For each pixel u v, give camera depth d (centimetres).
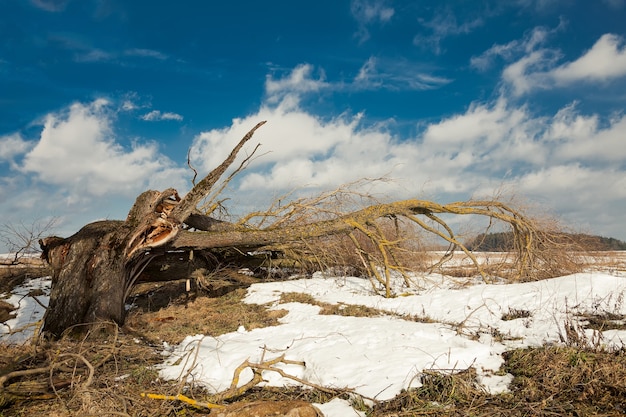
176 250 1338
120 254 1101
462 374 609
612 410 493
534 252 1419
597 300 952
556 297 1000
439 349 708
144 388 663
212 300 1384
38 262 1773
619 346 665
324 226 1355
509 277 1452
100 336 968
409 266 1695
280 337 890
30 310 1400
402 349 723
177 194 1231
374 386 602
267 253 1644
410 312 1051
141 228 1108
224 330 1010
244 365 637
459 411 521
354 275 1692
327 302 1231
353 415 530
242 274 1609
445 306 1063
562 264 1448
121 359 798
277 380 679
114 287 1079
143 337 978
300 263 1641
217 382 689
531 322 860
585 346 662
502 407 526
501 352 705
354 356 713
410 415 519
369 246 1680
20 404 608
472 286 1289
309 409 511
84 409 565
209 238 1266
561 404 516
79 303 1045
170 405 588
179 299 1432
